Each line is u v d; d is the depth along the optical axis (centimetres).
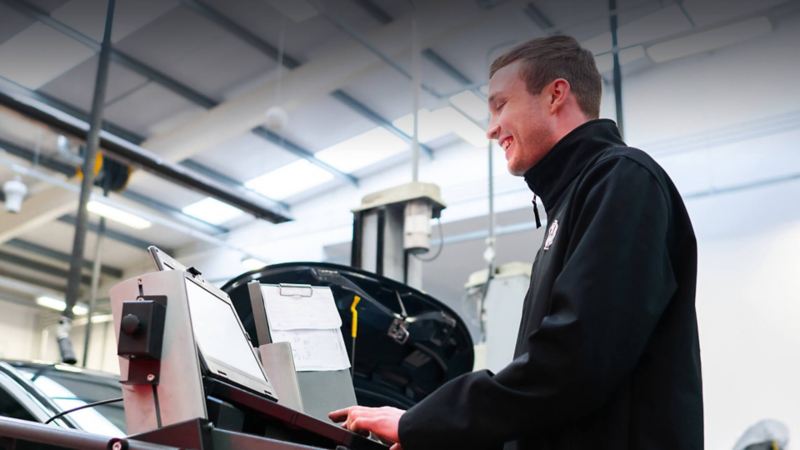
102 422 209
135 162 686
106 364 935
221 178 837
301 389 175
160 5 578
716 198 644
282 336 179
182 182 707
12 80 667
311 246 837
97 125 538
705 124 623
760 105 609
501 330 454
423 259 397
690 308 126
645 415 118
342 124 738
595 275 114
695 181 641
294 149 784
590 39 533
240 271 880
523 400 111
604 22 526
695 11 507
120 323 120
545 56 145
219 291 153
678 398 119
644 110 638
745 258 625
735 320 618
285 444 107
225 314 147
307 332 183
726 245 633
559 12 534
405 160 793
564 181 138
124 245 961
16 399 207
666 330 124
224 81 692
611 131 141
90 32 602
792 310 598
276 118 662
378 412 126
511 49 151
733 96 615
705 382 616
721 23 512
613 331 112
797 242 606
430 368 244
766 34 587
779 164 612
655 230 120
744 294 620
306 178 830
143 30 612
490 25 560
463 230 751
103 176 786
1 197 850
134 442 109
